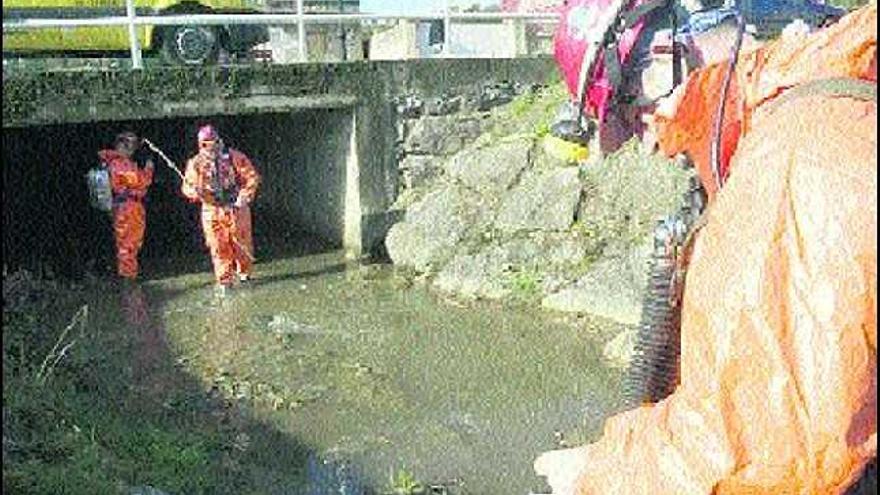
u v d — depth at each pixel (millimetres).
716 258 1318
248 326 9734
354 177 12234
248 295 10859
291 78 11625
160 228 13984
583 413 7539
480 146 12352
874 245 1234
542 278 10508
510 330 9492
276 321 9914
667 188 10508
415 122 12398
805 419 1235
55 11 12648
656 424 1357
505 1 16672
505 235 11203
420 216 11969
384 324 9773
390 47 15617
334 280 11367
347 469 6660
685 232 1764
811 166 1271
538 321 9711
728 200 1344
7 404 6328
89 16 12781
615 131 1988
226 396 7871
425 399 7867
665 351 1794
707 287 1313
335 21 12367
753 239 1280
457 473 6617
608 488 1377
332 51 15367
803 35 1463
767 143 1329
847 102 1323
